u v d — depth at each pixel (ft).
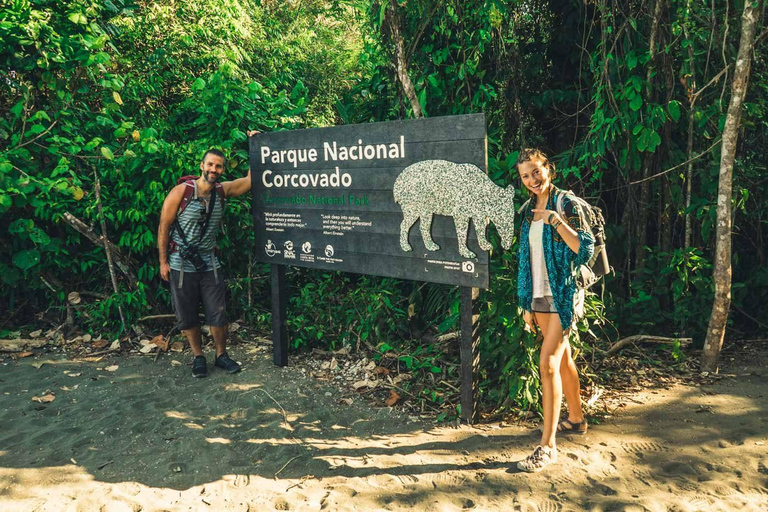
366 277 17.85
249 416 12.55
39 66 15.94
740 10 14.65
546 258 10.05
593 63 15.64
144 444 11.41
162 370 15.07
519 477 9.89
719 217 13.89
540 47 17.69
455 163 11.43
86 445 11.38
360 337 16.01
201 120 18.04
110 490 9.82
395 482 9.90
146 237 16.44
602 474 9.91
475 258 11.39
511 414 12.34
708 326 14.46
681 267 16.12
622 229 17.03
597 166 15.65
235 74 18.90
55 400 13.33
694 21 14.80
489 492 9.51
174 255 14.23
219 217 14.52
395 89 18.07
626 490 9.40
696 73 15.66
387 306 16.21
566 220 9.83
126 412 12.72
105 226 17.11
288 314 17.17
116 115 18.83
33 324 17.89
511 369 12.38
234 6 27.78
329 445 11.32
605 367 14.73
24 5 15.97
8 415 12.57
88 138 17.58
